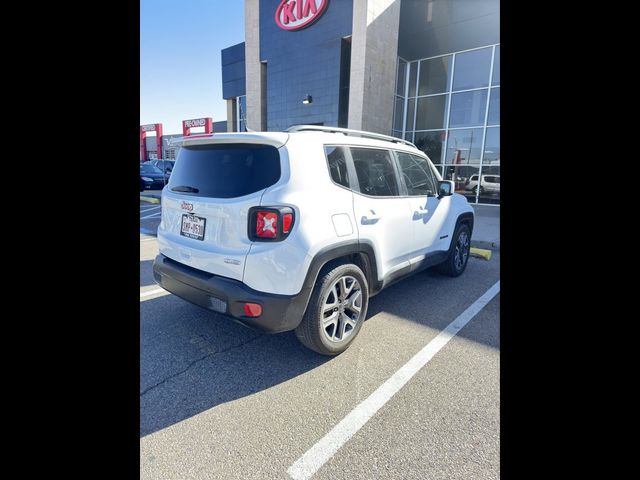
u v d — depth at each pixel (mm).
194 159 2914
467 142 12406
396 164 3533
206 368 2645
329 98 12891
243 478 1719
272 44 14422
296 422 2100
